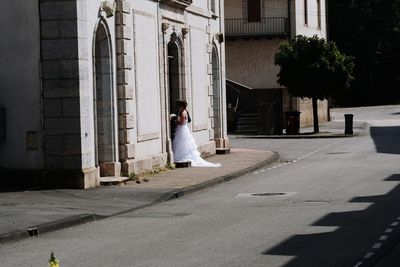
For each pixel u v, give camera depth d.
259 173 26.50
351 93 85.56
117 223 15.77
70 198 19.09
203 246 12.70
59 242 13.59
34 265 11.49
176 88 29.52
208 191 21.45
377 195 18.86
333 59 47.53
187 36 29.83
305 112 56.50
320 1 62.38
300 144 40.62
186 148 28.08
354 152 34.12
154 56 26.08
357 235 13.37
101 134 22.94
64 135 20.78
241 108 51.53
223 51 35.38
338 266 10.91
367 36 84.44
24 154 21.02
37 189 20.53
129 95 23.61
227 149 34.03
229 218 15.92
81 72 20.77
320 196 19.06
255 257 11.66
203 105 32.16
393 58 85.69
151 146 25.59
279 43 53.75
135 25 24.30
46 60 20.78
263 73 53.97
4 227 14.50
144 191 20.44
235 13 54.19
